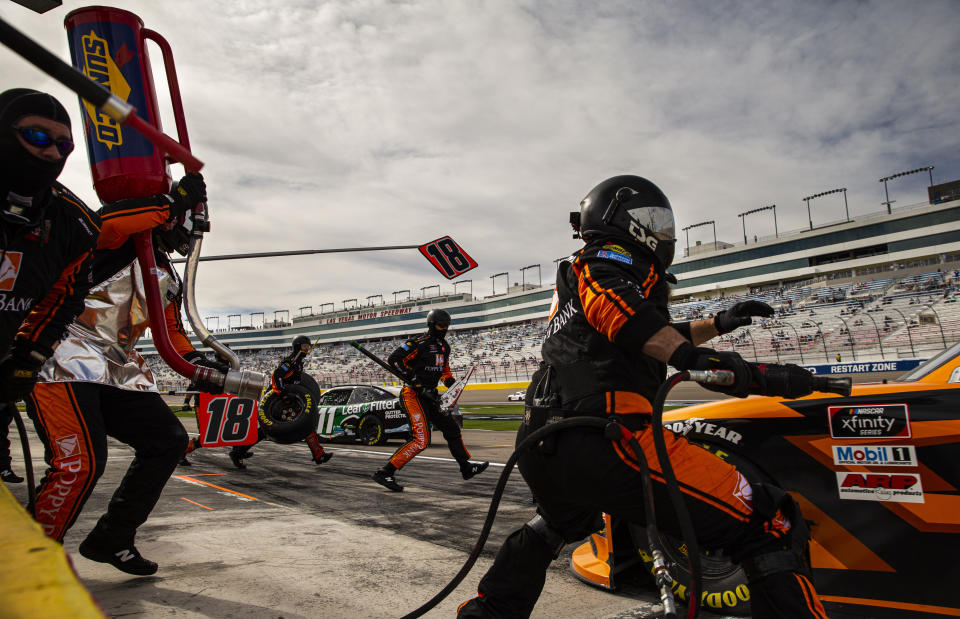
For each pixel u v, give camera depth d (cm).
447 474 570
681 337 127
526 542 162
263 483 514
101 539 225
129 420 225
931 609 168
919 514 172
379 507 401
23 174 140
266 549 285
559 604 219
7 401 169
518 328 6656
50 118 138
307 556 274
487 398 3422
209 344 190
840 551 183
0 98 139
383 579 242
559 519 160
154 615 195
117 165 177
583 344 145
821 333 3192
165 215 183
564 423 137
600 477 137
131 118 96
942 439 171
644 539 220
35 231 151
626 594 230
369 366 6538
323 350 8838
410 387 484
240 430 525
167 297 245
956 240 4659
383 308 9375
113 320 220
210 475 566
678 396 2009
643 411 141
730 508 134
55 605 38
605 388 141
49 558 48
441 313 489
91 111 177
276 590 226
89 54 171
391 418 983
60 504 196
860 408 185
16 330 156
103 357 214
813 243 5375
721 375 122
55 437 198
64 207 161
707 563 205
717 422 208
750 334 3656
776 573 132
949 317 2970
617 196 149
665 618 120
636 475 134
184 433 239
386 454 785
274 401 594
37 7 165
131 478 227
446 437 518
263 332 10488
